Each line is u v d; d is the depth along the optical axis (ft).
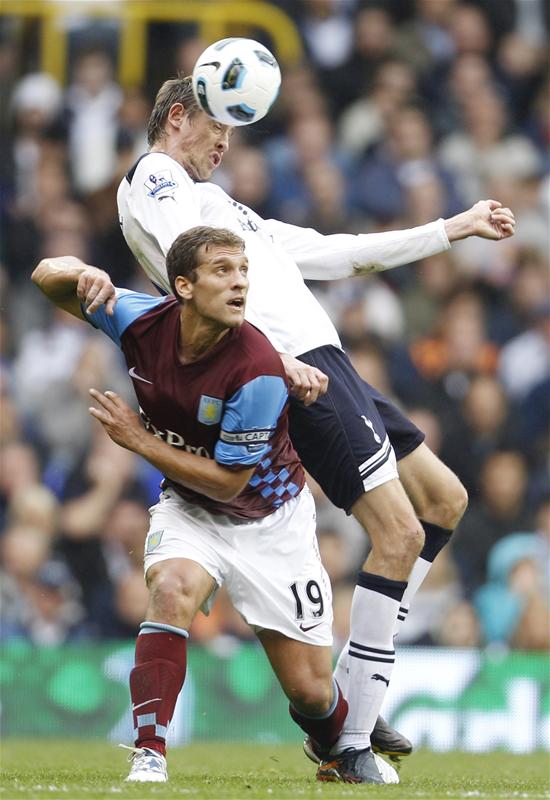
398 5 163.43
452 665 98.78
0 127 152.97
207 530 54.49
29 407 130.72
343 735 57.57
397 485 57.88
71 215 146.92
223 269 50.06
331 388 57.93
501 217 62.85
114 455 121.70
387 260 62.95
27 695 100.89
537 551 122.52
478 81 160.56
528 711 98.78
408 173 151.23
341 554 114.83
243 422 51.72
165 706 52.24
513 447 131.64
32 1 155.74
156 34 156.46
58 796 45.47
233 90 57.52
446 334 140.56
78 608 115.96
